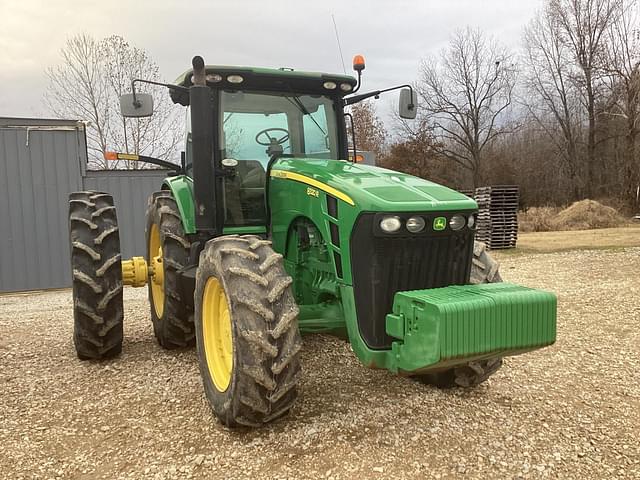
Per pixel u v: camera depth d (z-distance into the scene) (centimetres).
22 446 328
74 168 1232
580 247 1539
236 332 307
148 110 438
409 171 4072
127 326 635
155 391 410
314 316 363
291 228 391
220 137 427
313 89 460
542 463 302
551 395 399
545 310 296
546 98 3909
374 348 319
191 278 427
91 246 463
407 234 313
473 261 385
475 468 296
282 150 447
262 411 312
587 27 3594
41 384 430
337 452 311
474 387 411
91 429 349
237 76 420
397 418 355
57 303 953
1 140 1178
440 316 273
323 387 409
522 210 3400
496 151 4288
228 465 301
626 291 816
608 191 3766
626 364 471
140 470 299
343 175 354
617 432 339
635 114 3400
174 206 513
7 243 1191
